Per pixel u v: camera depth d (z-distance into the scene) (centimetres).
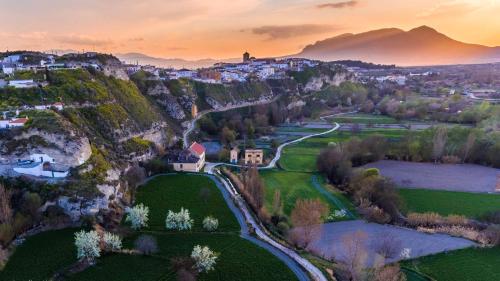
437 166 17112
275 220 10862
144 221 9519
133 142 14600
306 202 10825
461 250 9694
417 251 9625
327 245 9762
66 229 8888
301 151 19775
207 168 15862
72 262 7625
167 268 7681
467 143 17375
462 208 12494
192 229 9538
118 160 12744
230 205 11319
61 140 10119
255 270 7894
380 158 17900
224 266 7956
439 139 17438
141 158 14525
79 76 14900
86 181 9888
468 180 15250
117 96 16338
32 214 8775
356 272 7969
